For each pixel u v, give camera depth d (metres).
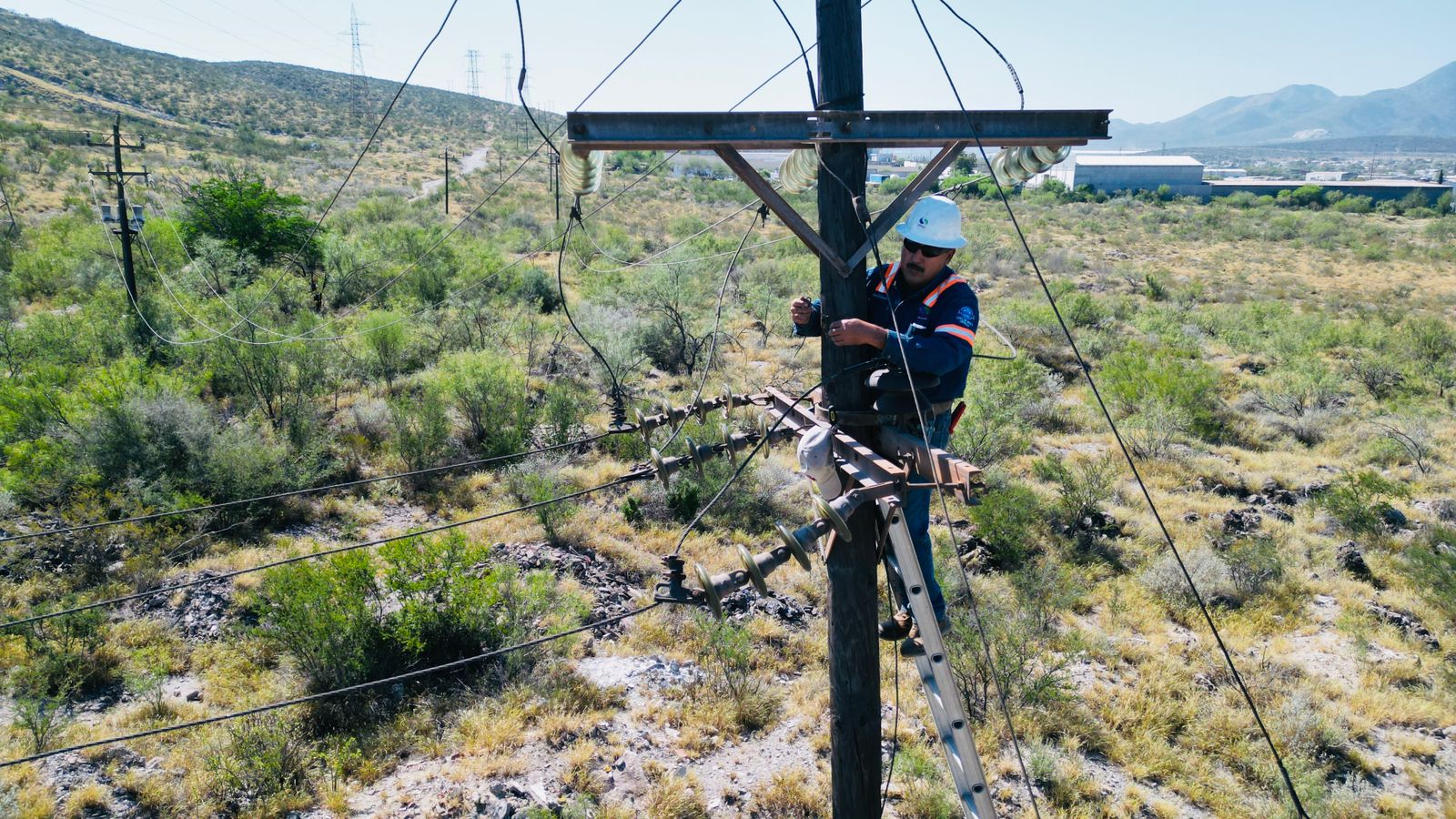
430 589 10.02
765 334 25.86
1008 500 13.57
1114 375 22.69
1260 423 20.80
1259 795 8.45
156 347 19.80
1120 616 11.72
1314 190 101.50
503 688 9.48
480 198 66.69
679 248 43.81
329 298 28.30
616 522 13.79
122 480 13.35
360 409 17.58
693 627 10.95
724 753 8.78
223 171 62.75
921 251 3.55
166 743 8.38
